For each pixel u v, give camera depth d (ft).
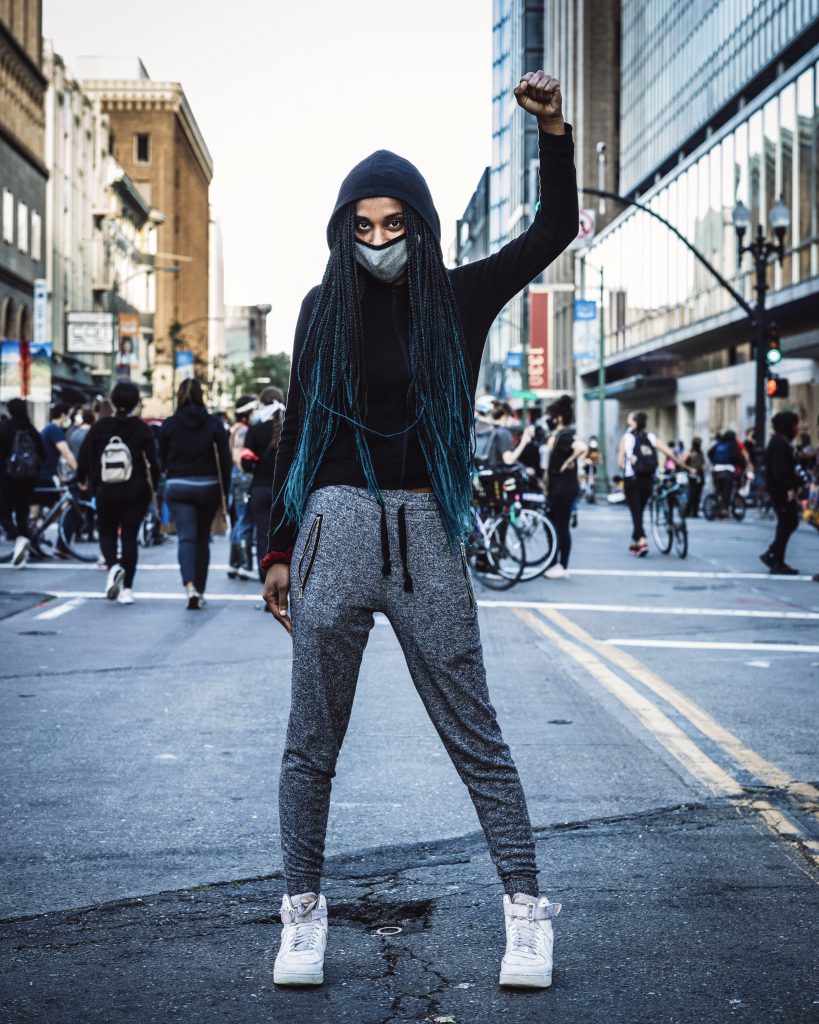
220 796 16.93
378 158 10.69
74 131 211.61
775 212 93.66
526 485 48.52
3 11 164.45
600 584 46.42
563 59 271.49
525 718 22.08
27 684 25.38
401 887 13.20
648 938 11.74
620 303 215.51
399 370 10.51
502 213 307.58
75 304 210.79
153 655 29.12
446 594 10.66
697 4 179.83
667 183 186.50
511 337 293.84
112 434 38.47
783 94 137.18
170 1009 10.20
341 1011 10.16
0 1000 10.37
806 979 10.78
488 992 10.52
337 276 10.55
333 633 10.68
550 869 13.82
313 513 10.69
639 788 17.26
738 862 14.05
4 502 54.08
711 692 24.77
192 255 438.81
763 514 98.43
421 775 18.03
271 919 12.30
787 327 146.30
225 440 37.50
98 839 14.92
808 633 33.47
